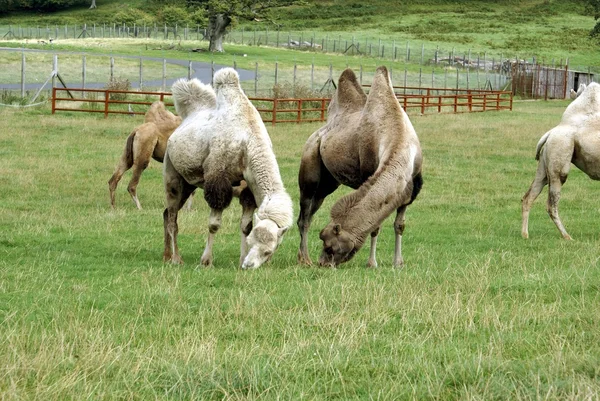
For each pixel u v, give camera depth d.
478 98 41.66
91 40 69.94
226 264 10.84
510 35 80.81
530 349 6.41
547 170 13.20
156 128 15.73
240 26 87.94
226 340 6.90
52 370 5.85
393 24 87.12
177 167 10.86
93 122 27.89
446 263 10.52
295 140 25.75
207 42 72.00
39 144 23.22
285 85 37.53
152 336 6.97
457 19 89.62
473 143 26.38
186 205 15.58
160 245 12.11
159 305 8.10
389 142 10.12
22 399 5.25
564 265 10.19
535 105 45.22
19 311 7.75
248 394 5.49
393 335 6.94
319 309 7.61
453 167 21.62
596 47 75.88
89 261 10.66
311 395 5.59
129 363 6.04
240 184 10.88
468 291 8.50
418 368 5.99
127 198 16.81
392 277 9.30
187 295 8.53
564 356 6.05
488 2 98.50
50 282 9.17
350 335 6.76
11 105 31.06
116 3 102.81
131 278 9.51
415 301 7.90
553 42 77.56
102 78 45.56
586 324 7.02
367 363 6.21
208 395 5.57
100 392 5.48
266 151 10.03
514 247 12.02
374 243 10.66
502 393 5.42
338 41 76.62
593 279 8.85
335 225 9.72
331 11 94.88
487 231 13.70
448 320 7.23
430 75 58.62
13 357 5.98
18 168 19.56
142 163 15.55
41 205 15.56
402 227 10.59
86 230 12.96
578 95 14.02
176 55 60.25
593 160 12.89
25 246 11.61
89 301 8.27
